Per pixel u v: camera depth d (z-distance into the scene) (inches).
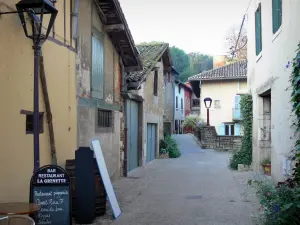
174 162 684.1
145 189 395.9
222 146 959.6
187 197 350.6
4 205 184.7
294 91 244.5
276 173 341.7
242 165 530.9
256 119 485.1
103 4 379.2
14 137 218.1
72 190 267.7
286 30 296.4
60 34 286.8
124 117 504.4
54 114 273.6
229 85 1189.1
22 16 208.1
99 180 278.1
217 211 292.0
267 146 464.4
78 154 261.4
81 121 331.6
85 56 345.4
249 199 333.7
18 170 222.1
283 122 309.9
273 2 351.9
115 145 453.4
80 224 256.1
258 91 452.4
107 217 275.9
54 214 218.7
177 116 1504.7
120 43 448.8
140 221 264.7
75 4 311.6
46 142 259.9
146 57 690.2
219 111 1194.0
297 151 257.6
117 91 463.8
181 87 1604.3
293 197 214.8
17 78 221.6
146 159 669.9
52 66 271.3
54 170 220.7
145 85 644.7
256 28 469.4
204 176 490.9
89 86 356.2
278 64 329.7
